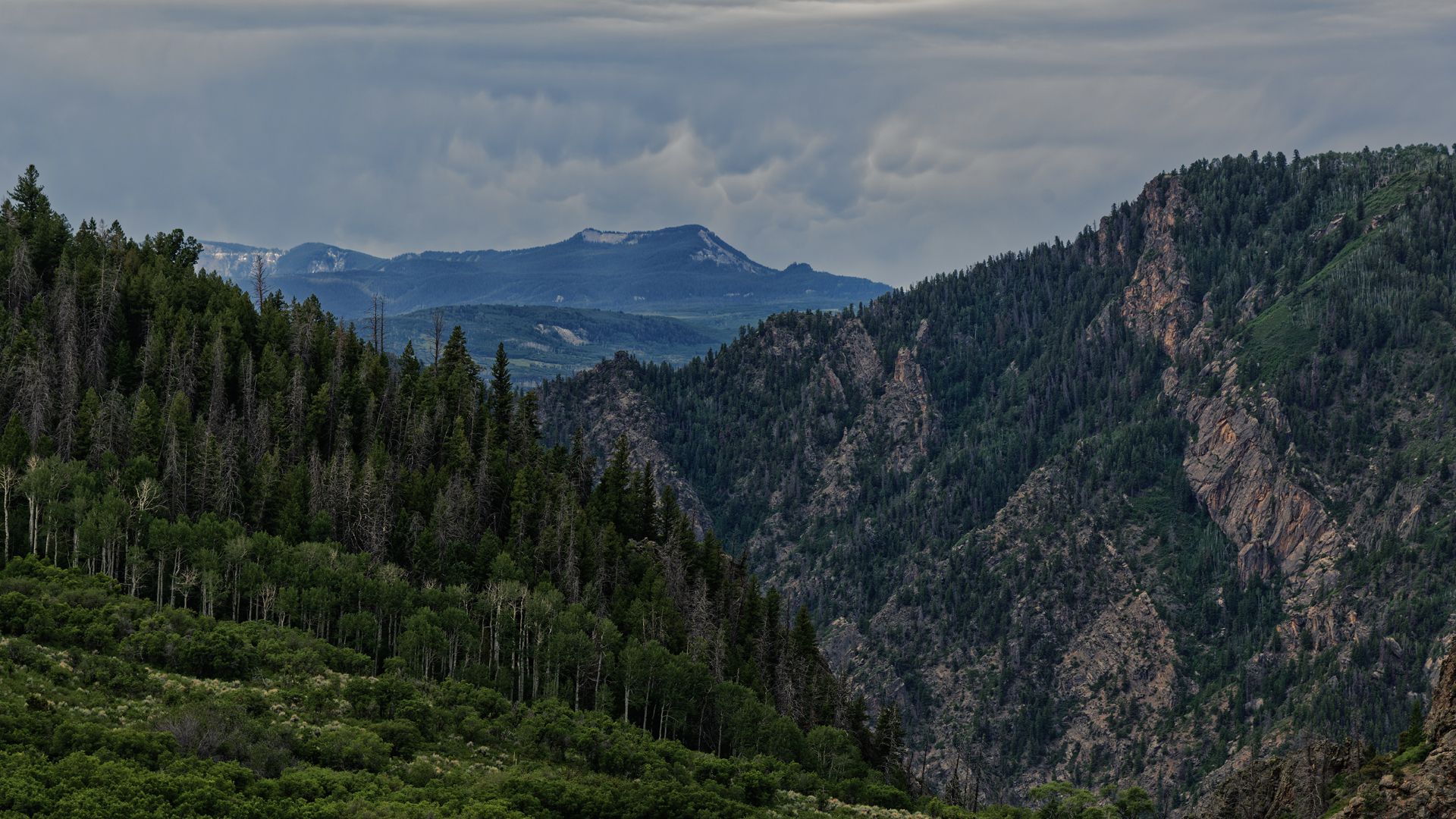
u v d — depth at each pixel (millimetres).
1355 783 174375
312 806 184625
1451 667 165750
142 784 177625
